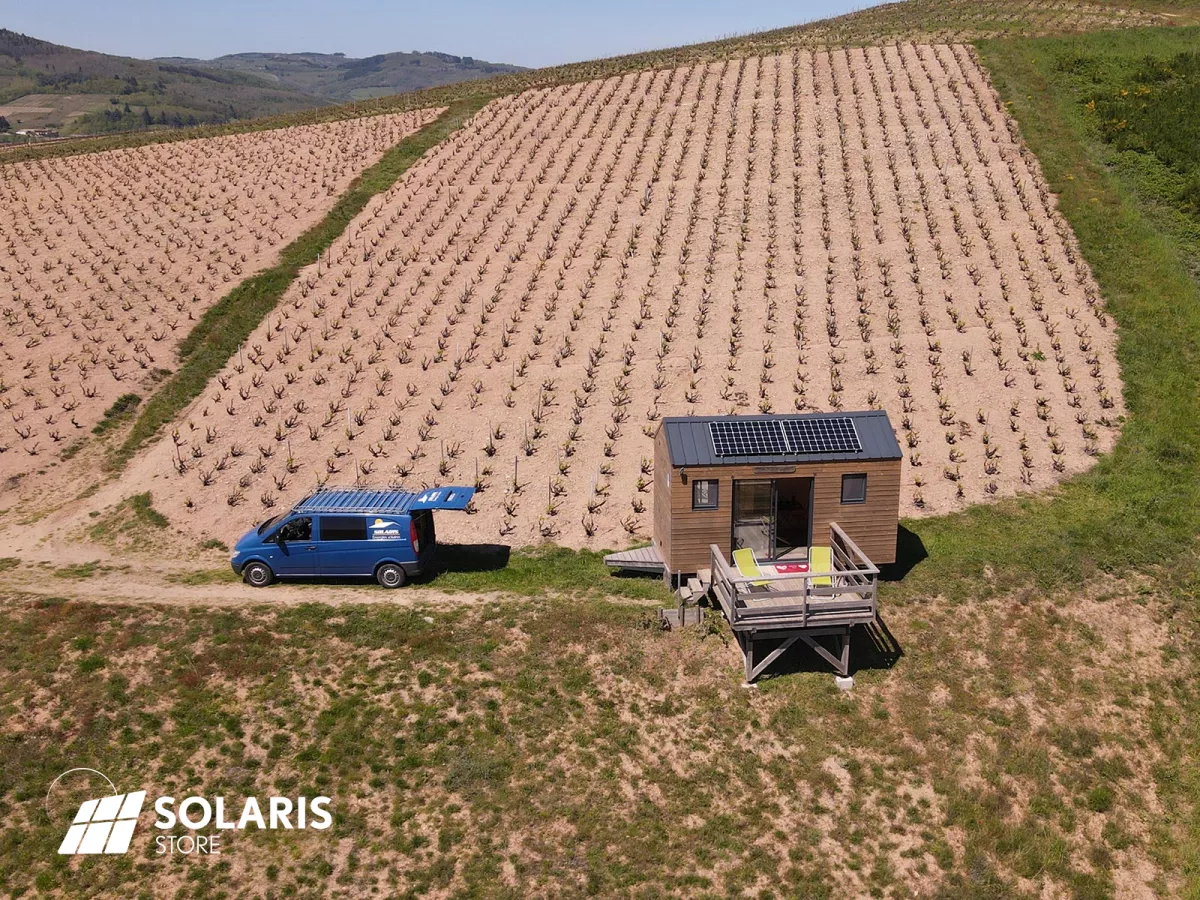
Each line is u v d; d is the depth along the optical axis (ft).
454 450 85.35
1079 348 95.81
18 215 145.69
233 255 127.75
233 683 53.31
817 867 44.39
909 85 166.30
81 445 89.71
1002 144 140.97
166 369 102.42
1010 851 45.47
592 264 117.60
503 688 54.08
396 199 142.61
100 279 120.78
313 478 82.23
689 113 166.20
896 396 89.92
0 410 93.81
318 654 56.18
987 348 96.63
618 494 78.59
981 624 60.39
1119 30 182.50
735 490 60.44
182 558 71.82
